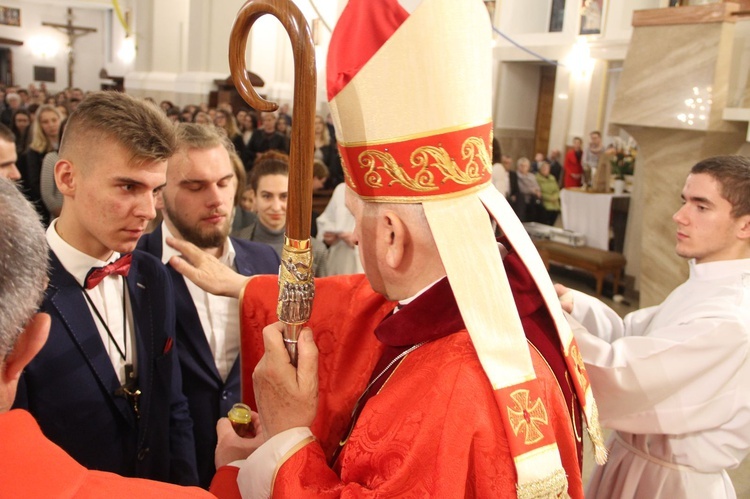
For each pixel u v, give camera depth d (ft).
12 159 7.60
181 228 5.26
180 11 37.60
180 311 5.17
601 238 21.66
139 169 3.56
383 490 2.74
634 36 14.42
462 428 2.72
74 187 3.65
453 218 2.90
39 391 3.60
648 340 4.69
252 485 3.12
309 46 2.66
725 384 4.63
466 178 2.93
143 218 3.67
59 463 2.06
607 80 31.81
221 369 5.51
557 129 34.27
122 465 3.98
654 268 14.85
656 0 28.45
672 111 13.69
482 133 2.97
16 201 2.10
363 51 3.18
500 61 37.19
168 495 2.22
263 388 3.19
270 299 4.36
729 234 5.15
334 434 3.78
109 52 67.41
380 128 2.93
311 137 2.78
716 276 5.20
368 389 3.47
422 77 2.84
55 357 3.64
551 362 3.13
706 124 13.14
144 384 4.12
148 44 37.58
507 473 2.72
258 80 33.68
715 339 4.57
